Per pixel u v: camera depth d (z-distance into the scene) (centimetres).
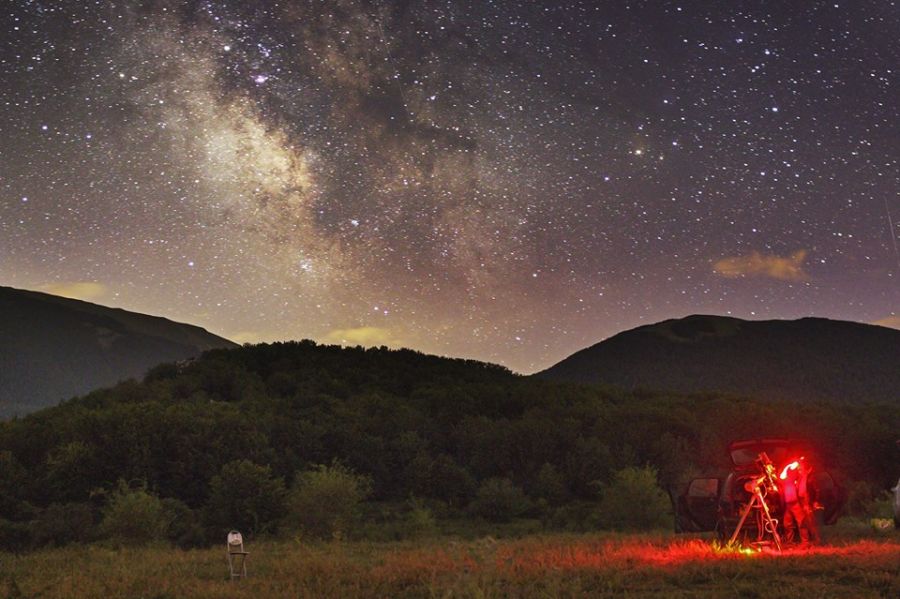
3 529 3103
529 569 1133
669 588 966
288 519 3145
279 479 3475
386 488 4741
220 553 1831
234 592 1062
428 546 1908
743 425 5691
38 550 2720
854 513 2972
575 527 3334
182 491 4259
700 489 1611
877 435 5262
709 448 5234
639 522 3016
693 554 1241
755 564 1076
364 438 5066
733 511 1382
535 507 4147
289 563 1438
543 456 4984
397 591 1038
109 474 4228
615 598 916
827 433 5381
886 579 932
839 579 981
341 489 3184
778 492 1320
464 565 1186
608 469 4631
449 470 4606
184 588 1136
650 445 5069
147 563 1599
